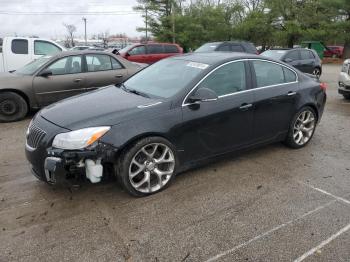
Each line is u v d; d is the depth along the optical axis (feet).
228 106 14.33
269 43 132.46
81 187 13.29
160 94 13.87
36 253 9.64
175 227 10.85
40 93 24.12
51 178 11.73
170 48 56.65
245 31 127.54
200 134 13.73
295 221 11.21
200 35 131.34
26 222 11.06
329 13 116.16
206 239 10.28
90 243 10.06
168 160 13.01
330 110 27.91
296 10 120.57
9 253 9.63
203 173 14.76
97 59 26.18
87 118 12.01
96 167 11.57
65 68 24.99
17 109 23.82
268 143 16.74
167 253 9.67
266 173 14.87
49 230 10.65
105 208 11.89
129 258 9.46
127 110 12.49
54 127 11.86
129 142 11.92
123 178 12.07
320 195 12.96
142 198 12.58
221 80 14.48
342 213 11.69
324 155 17.10
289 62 45.27
